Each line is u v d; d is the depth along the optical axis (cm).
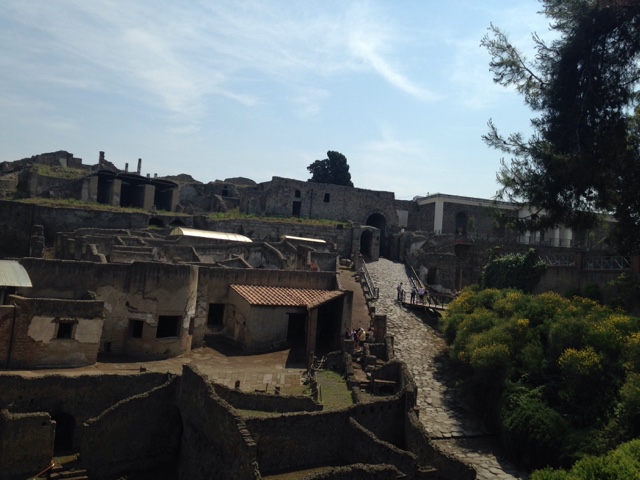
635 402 1694
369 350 2806
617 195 2516
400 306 3759
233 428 1571
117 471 1919
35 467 1816
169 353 2694
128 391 2142
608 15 2291
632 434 1692
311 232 5941
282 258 4394
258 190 7000
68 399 2056
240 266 3875
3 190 5853
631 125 2488
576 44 2370
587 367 1948
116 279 2653
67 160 7788
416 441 1847
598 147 2303
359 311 3609
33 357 2286
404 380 2239
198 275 3042
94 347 2430
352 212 7000
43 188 6084
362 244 6394
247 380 2409
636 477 1143
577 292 2969
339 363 2666
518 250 5072
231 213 6366
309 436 1747
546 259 3388
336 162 8238
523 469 1930
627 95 2334
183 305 2770
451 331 2917
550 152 2386
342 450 1809
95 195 5778
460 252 5144
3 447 1767
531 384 2147
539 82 2559
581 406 1942
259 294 3109
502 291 3098
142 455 1977
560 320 2273
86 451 1866
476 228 6681
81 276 2597
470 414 2353
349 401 2120
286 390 2288
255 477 1445
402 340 3152
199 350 2900
